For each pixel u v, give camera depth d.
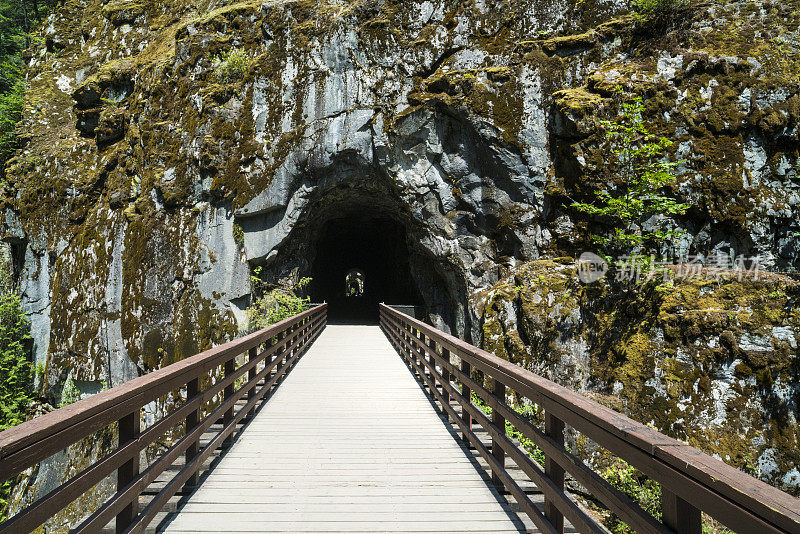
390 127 15.59
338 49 16.14
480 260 15.16
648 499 7.94
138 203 17.09
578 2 15.09
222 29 17.38
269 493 3.88
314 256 21.89
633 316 11.86
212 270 16.12
